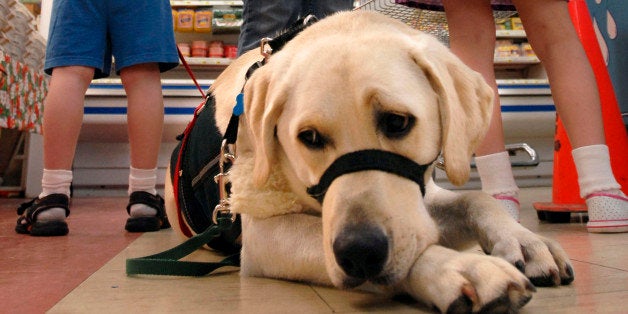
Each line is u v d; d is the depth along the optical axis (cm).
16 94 371
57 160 208
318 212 112
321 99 90
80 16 211
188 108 508
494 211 104
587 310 78
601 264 117
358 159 87
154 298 97
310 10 229
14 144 505
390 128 90
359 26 113
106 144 548
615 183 177
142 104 226
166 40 227
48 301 97
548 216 225
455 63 106
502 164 187
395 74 92
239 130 126
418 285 81
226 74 156
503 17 248
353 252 76
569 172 240
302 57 103
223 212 124
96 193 555
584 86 180
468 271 75
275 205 110
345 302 89
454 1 195
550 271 92
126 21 221
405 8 262
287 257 104
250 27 225
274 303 90
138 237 201
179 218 159
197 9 565
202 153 140
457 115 97
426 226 87
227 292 100
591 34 232
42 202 204
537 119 538
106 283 113
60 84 207
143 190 227
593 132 179
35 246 175
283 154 110
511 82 537
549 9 182
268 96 107
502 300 70
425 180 99
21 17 380
